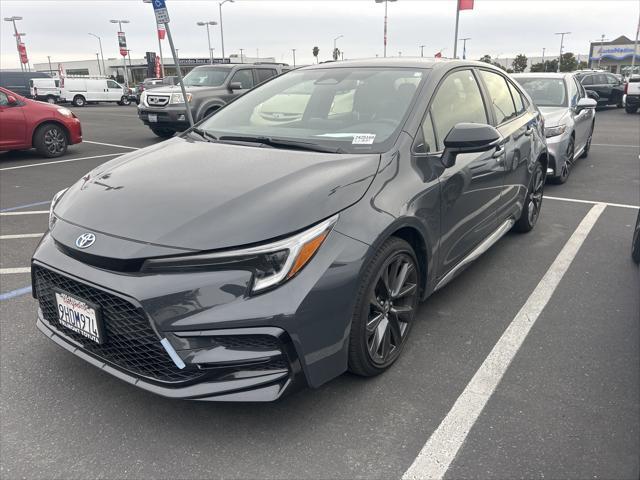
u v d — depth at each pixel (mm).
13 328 3361
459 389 2715
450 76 3596
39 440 2379
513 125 4391
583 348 3100
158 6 9531
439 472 2172
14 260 4609
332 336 2348
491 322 3424
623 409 2535
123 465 2236
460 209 3322
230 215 2311
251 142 3193
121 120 19531
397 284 2816
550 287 3957
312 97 3541
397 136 2965
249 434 2412
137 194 2566
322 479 2152
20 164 9469
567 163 7500
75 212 2596
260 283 2186
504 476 2141
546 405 2574
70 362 2984
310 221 2309
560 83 8094
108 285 2256
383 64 3711
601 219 5727
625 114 20484
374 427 2443
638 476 2121
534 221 5309
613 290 3900
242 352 2203
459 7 22406
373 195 2588
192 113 11938
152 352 2271
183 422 2498
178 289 2178
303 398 2652
